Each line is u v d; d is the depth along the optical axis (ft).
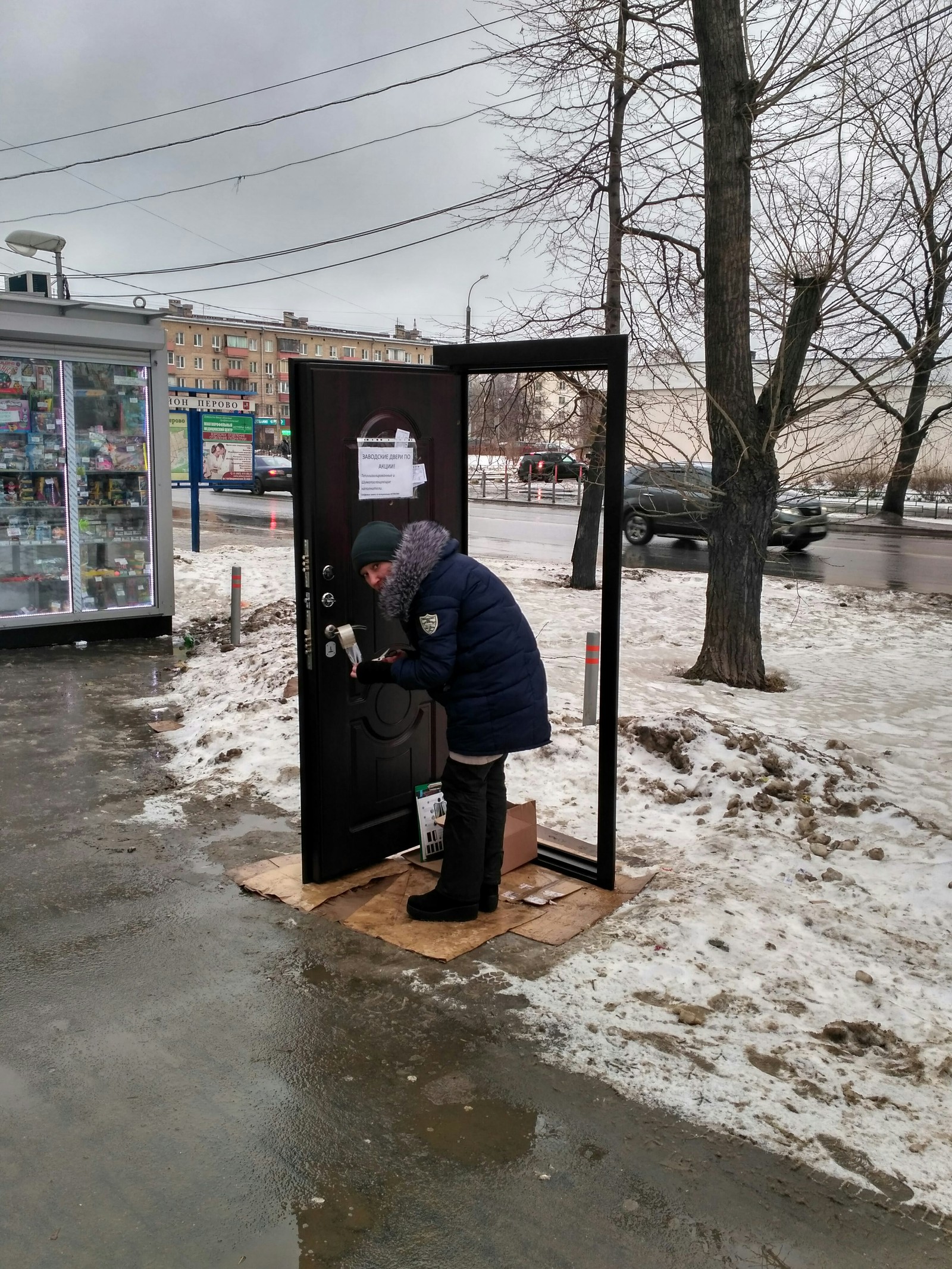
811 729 22.65
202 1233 7.60
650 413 34.88
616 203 37.45
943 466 94.32
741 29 24.17
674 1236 7.69
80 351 28.27
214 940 12.32
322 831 13.62
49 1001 10.84
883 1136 8.91
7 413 27.81
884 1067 9.95
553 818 16.63
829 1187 8.26
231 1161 8.41
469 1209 7.93
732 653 27.50
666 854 15.24
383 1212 7.88
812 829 16.10
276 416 321.52
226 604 37.93
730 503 26.89
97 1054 9.87
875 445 29.63
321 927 12.73
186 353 306.35
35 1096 9.19
